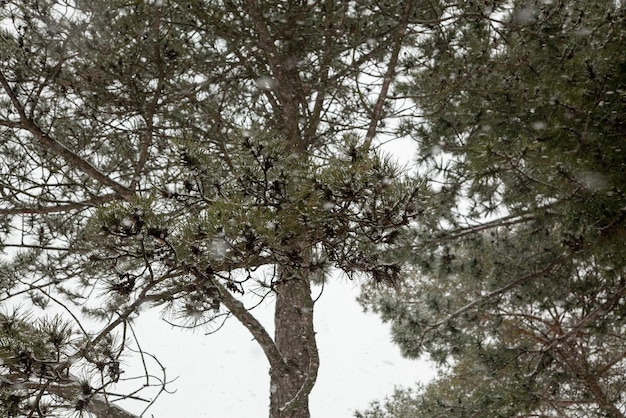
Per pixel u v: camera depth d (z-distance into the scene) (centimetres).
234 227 286
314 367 468
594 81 493
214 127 499
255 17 504
